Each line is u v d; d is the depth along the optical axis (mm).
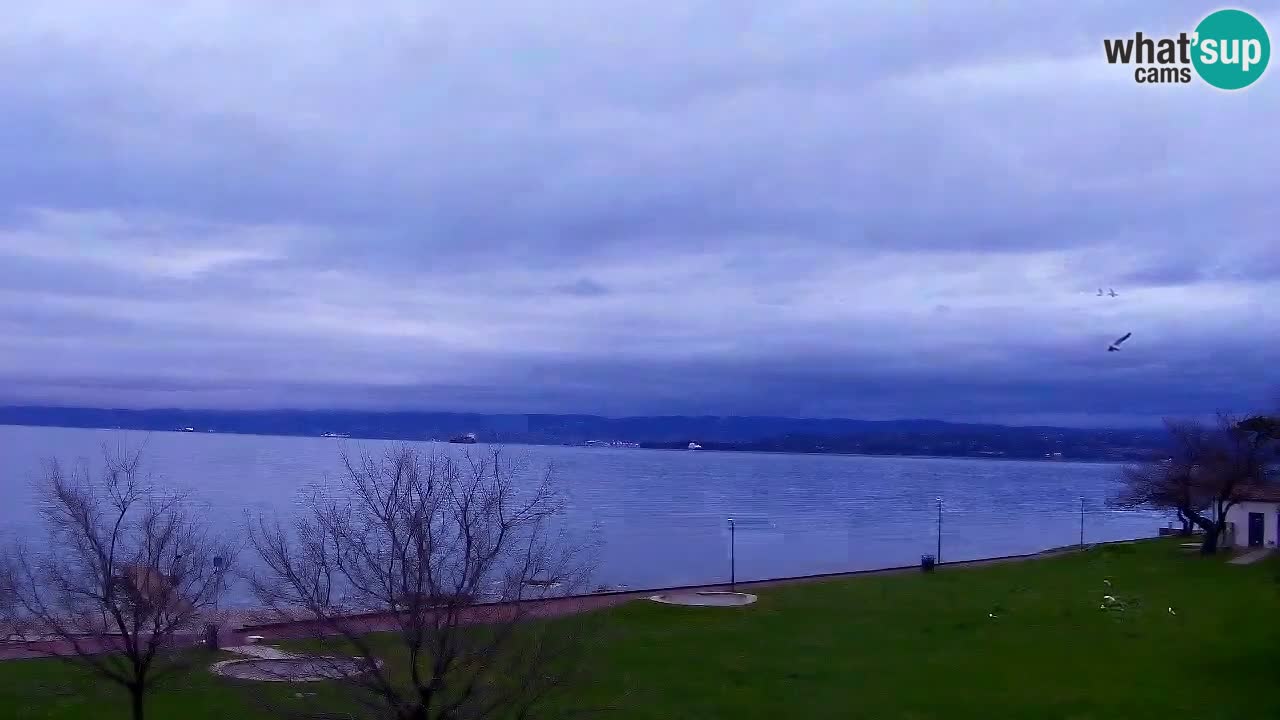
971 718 22328
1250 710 22641
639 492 181875
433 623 14570
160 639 18969
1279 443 56344
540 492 37312
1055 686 25062
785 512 145750
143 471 119438
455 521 15906
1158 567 51750
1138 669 26781
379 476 26016
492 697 15812
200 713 20766
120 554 24297
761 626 34781
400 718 14141
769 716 22469
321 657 15398
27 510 79438
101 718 21312
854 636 32625
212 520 67625
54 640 22531
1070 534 117062
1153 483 62500
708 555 84812
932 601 41094
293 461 198375
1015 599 40656
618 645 30375
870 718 22391
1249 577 46406
